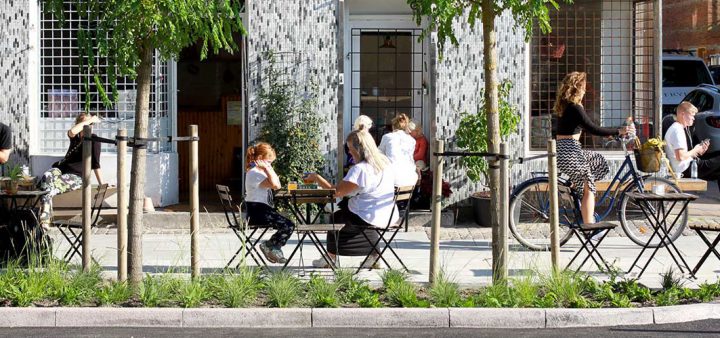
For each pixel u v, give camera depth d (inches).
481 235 510.0
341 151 549.0
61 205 526.0
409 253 454.6
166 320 337.4
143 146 362.0
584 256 442.9
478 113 533.6
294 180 538.6
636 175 471.8
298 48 549.3
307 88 549.3
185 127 674.8
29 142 553.0
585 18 563.5
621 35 565.3
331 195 420.2
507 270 365.1
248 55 548.7
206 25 352.5
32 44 551.5
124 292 352.2
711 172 676.1
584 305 345.7
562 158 456.1
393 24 601.0
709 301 355.9
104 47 335.6
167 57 362.9
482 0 364.5
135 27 332.8
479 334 328.2
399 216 432.1
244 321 337.7
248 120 550.0
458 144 538.3
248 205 403.5
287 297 347.9
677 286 368.5
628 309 341.7
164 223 533.0
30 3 549.6
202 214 533.0
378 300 352.5
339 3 547.8
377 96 605.9
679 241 485.7
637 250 461.1
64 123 558.9
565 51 563.2
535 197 466.6
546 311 338.0
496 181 367.9
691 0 1103.0
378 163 395.9
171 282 359.9
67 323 337.4
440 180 367.2
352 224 393.1
